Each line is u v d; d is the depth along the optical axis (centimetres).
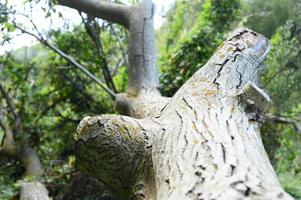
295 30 574
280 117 538
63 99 607
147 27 464
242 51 291
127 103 419
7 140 585
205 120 207
